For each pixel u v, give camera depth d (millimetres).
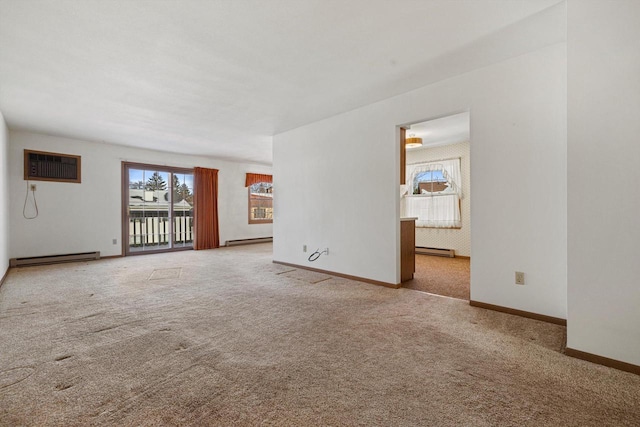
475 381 1694
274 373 1781
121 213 6250
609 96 1839
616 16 1815
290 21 2170
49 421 1373
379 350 2072
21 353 2025
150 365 1871
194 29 2252
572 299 1973
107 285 3875
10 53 2566
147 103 3801
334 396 1563
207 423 1362
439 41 2453
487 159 2881
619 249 1817
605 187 1856
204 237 7531
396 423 1362
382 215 3791
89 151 5844
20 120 4473
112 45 2461
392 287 3697
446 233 6316
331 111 4176
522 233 2688
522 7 2029
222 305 3055
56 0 1903
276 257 5457
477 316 2711
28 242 5172
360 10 2047
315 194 4672
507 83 2756
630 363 1785
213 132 5234
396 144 3643
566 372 1781
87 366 1858
